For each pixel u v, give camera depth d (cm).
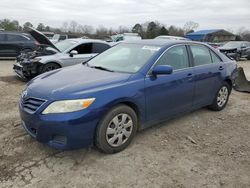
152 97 440
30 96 382
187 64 515
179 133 489
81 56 948
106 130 385
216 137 480
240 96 779
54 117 352
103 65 486
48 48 942
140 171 363
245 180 355
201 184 343
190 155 411
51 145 364
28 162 373
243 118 583
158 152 415
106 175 352
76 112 354
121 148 410
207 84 557
